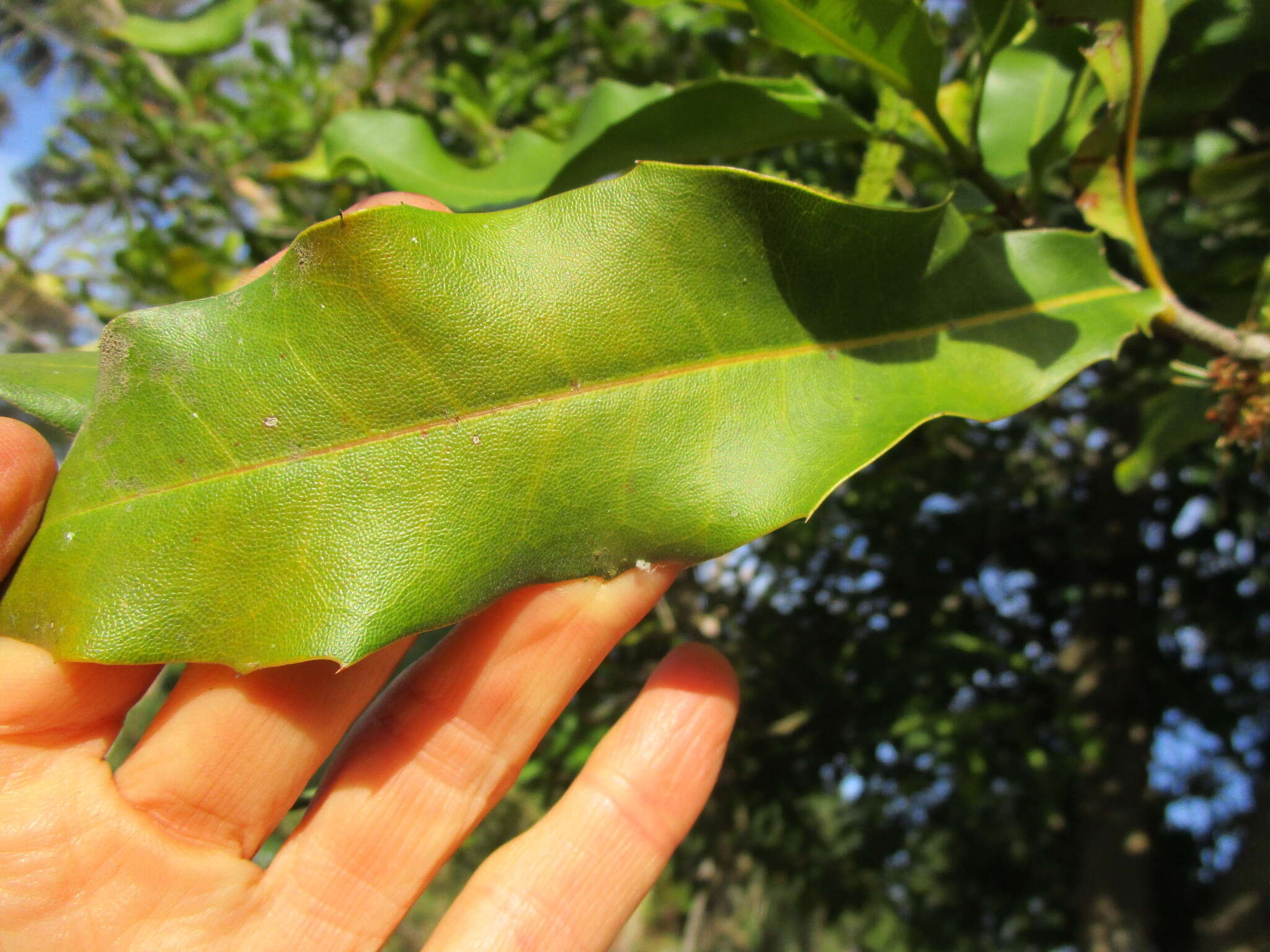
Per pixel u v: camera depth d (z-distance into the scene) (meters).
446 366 0.10
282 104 0.31
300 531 0.09
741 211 0.10
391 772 0.12
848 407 0.10
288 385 0.09
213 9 0.16
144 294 0.30
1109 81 0.11
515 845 0.13
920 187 0.28
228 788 0.11
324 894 0.12
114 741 0.11
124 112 0.32
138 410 0.09
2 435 0.09
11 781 0.10
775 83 0.13
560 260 0.10
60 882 0.11
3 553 0.09
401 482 0.09
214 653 0.09
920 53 0.12
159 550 0.09
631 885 0.13
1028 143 0.15
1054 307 0.11
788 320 0.10
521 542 0.10
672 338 0.10
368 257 0.09
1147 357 0.31
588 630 0.11
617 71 0.31
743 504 0.10
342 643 0.09
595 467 0.10
